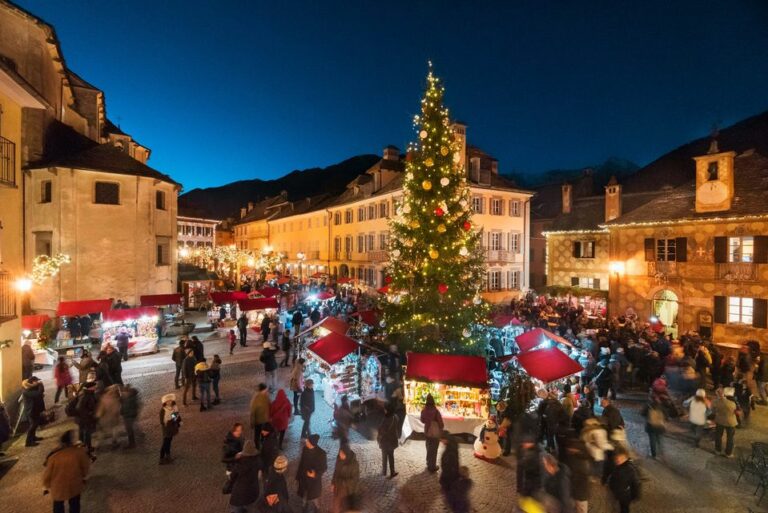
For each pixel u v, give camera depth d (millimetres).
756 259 18188
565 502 6906
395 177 36625
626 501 7219
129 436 9992
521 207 34625
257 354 18750
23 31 20203
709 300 19734
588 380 13547
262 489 8164
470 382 10688
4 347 10750
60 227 20891
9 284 11367
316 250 48531
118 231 22453
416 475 9070
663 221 21141
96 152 22781
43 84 21516
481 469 9359
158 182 24203
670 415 11898
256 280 41375
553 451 9688
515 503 8062
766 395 13375
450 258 14523
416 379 10945
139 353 18203
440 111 14578
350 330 18156
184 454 9766
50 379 14820
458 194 15000
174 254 25828
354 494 6996
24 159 21141
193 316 27766
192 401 13070
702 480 8898
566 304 25016
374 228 37125
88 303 18812
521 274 34438
